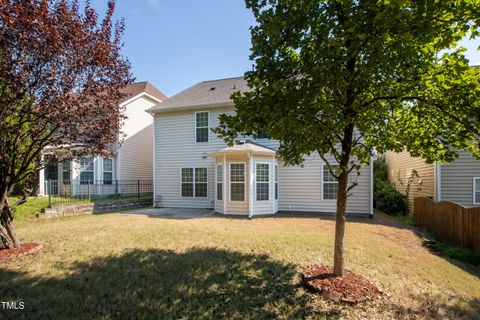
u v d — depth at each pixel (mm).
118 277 4207
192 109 13602
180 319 3186
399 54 3064
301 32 3223
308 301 3602
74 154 6008
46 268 4512
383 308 3521
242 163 10922
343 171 4047
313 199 11836
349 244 6246
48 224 8422
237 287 3965
